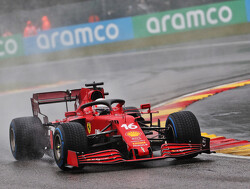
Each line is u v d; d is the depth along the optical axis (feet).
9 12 424.87
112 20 367.25
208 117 135.74
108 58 348.79
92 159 79.82
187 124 85.20
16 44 374.22
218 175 71.26
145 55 335.67
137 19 364.99
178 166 80.89
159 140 95.50
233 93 167.22
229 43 321.73
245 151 90.63
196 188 63.98
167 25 361.10
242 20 344.90
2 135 155.53
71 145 80.84
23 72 343.26
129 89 219.20
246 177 68.90
